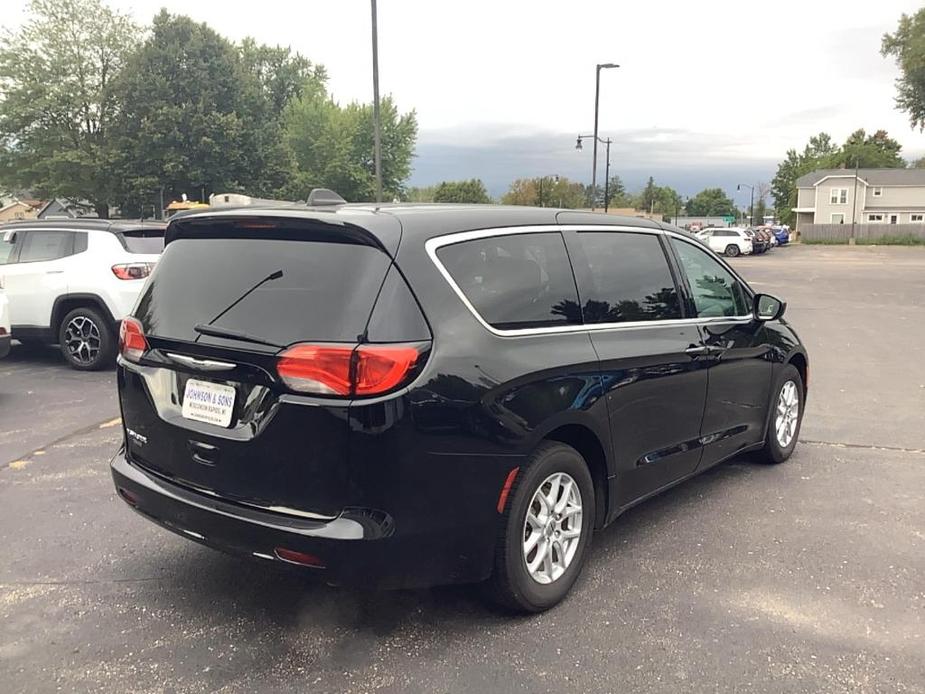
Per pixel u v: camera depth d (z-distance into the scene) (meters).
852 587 3.75
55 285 9.29
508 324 3.33
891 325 14.34
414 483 2.93
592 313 3.78
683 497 5.02
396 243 3.04
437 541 3.04
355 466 2.86
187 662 3.08
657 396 4.06
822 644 3.23
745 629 3.35
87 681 2.95
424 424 2.92
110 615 3.45
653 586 3.75
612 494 3.85
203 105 43.88
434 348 3.00
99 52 45.38
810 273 30.14
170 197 45.00
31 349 11.16
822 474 5.50
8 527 4.44
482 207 3.62
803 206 89.00
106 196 45.12
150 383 3.43
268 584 3.76
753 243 46.84
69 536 4.32
